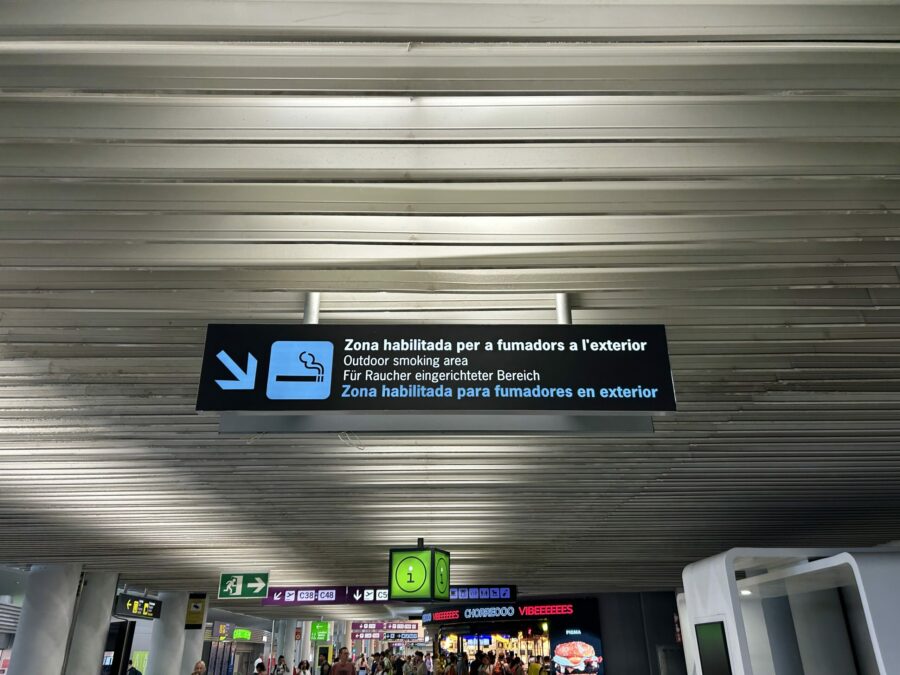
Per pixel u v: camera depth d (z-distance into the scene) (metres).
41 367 4.77
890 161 2.96
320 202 3.21
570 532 10.64
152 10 2.25
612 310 4.30
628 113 2.74
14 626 18.66
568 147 2.90
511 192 3.22
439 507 8.79
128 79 2.53
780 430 6.28
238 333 3.40
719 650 5.26
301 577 14.63
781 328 4.51
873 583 4.69
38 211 3.16
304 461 6.75
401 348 3.38
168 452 6.44
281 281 3.88
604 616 19.92
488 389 3.30
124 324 4.26
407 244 3.50
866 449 6.88
